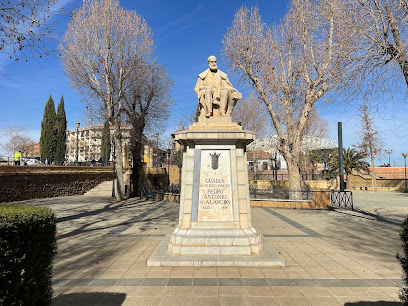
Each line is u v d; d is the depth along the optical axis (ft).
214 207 17.84
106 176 92.79
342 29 31.24
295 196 49.90
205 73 20.56
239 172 18.33
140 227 30.91
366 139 111.24
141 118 71.72
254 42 55.11
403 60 24.99
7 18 16.55
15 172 58.90
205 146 18.52
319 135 114.42
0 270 7.61
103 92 63.36
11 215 8.12
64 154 129.59
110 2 58.44
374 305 11.61
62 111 130.82
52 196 69.97
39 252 9.00
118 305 11.69
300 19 50.39
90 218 37.99
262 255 16.96
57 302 12.02
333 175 116.26
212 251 16.83
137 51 63.46
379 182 116.06
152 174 82.69
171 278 14.44
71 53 57.57
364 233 27.12
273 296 12.41
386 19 27.17
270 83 53.78
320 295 12.55
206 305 11.57
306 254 19.25
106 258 18.61
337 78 33.94
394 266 16.66
